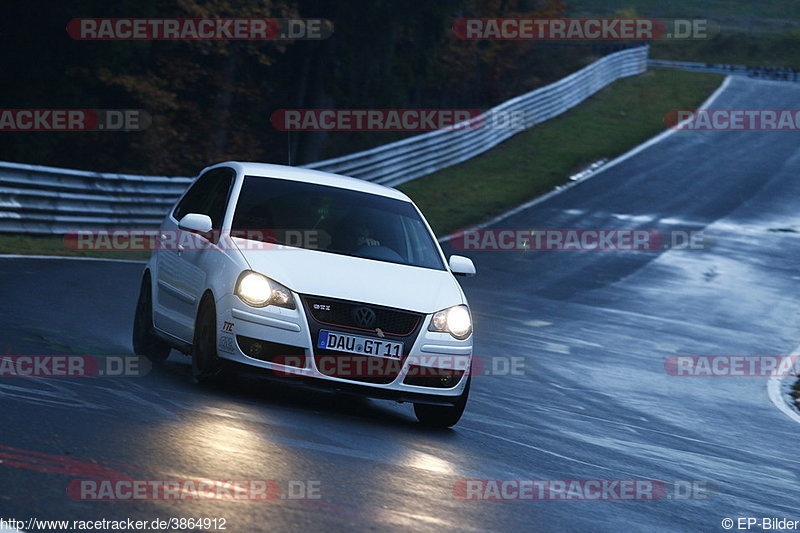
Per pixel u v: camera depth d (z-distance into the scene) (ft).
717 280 253.03
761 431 119.85
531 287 227.40
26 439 58.34
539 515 59.00
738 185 390.42
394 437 78.84
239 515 48.83
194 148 412.57
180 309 93.04
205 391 84.58
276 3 400.26
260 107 447.42
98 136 362.94
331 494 55.62
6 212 202.49
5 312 118.11
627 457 88.38
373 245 92.99
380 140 465.06
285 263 85.71
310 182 98.73
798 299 241.55
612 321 197.57
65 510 46.42
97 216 224.12
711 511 68.80
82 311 130.82
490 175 373.81
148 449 59.72
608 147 438.81
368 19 426.10
